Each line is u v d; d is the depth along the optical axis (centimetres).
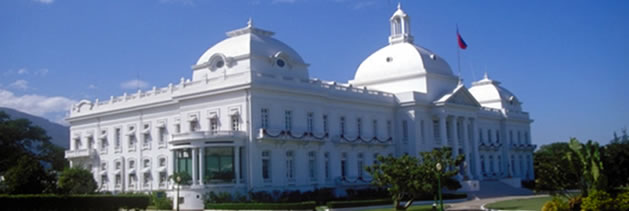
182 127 7450
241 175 6750
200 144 6681
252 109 6750
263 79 6912
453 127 9006
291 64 7556
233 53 7256
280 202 6347
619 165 6150
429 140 8806
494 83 11981
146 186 7950
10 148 10600
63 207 5103
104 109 8756
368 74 9531
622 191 4472
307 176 7362
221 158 6681
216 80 7119
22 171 6094
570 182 4903
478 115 10431
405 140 8700
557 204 4544
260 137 6706
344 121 8075
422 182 5328
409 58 9212
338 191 7700
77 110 9250
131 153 8256
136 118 8275
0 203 4819
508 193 8975
